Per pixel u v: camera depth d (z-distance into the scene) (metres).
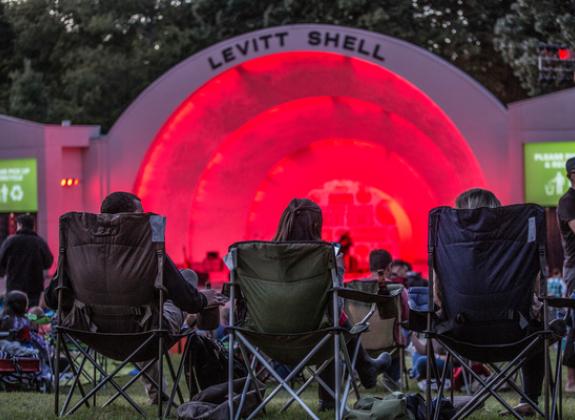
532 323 5.67
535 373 6.27
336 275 5.67
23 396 8.09
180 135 21.22
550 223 19.42
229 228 21.88
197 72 20.78
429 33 31.42
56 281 6.30
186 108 21.17
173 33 33.12
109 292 6.01
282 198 23.00
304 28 20.33
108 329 6.15
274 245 5.65
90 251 6.00
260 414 6.45
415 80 20.12
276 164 22.12
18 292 9.08
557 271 18.27
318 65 20.73
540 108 19.48
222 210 21.84
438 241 5.64
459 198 6.10
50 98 34.16
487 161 19.84
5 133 21.81
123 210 6.35
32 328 9.06
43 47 34.97
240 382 6.35
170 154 21.22
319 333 5.68
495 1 31.81
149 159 21.20
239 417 5.82
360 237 23.97
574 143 19.27
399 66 20.16
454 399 6.70
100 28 33.06
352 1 30.44
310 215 6.38
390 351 8.70
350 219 23.91
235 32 32.84
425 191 22.91
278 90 20.95
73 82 33.06
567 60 24.77
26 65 33.25
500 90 32.88
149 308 6.06
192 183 21.25
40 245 12.26
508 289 5.54
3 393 8.38
